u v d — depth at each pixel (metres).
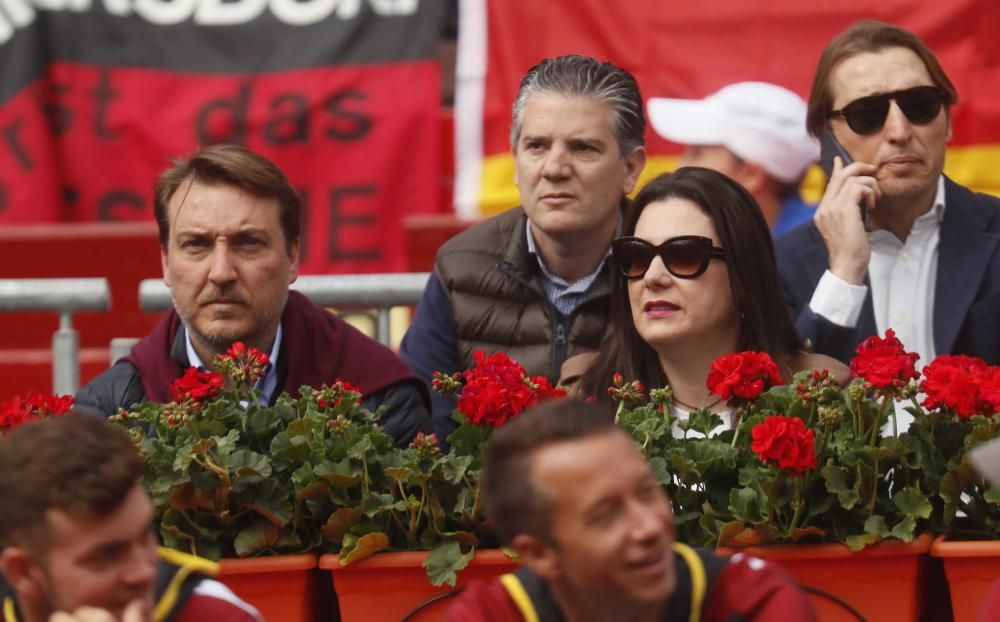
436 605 14.39
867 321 18.33
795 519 14.09
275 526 14.66
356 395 15.52
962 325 18.20
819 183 27.78
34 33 32.34
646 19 29.78
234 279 16.47
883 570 14.10
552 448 9.95
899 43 18.34
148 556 10.13
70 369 21.36
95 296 21.33
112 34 32.56
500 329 19.00
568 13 30.33
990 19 28.77
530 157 18.56
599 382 16.67
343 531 14.57
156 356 16.92
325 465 14.51
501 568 14.34
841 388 15.36
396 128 31.94
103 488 9.84
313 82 32.09
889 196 18.19
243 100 32.28
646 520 9.88
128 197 32.56
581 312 18.84
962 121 28.83
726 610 10.55
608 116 18.44
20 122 32.34
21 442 9.98
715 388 14.91
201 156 16.70
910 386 14.48
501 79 30.88
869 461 14.24
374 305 21.45
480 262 19.14
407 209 32.00
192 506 14.59
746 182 27.67
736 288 16.17
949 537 14.45
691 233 16.12
